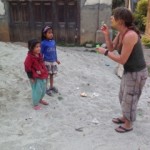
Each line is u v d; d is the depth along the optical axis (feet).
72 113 10.99
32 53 10.50
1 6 24.68
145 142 9.18
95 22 24.76
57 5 24.45
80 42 25.41
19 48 18.20
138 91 8.91
